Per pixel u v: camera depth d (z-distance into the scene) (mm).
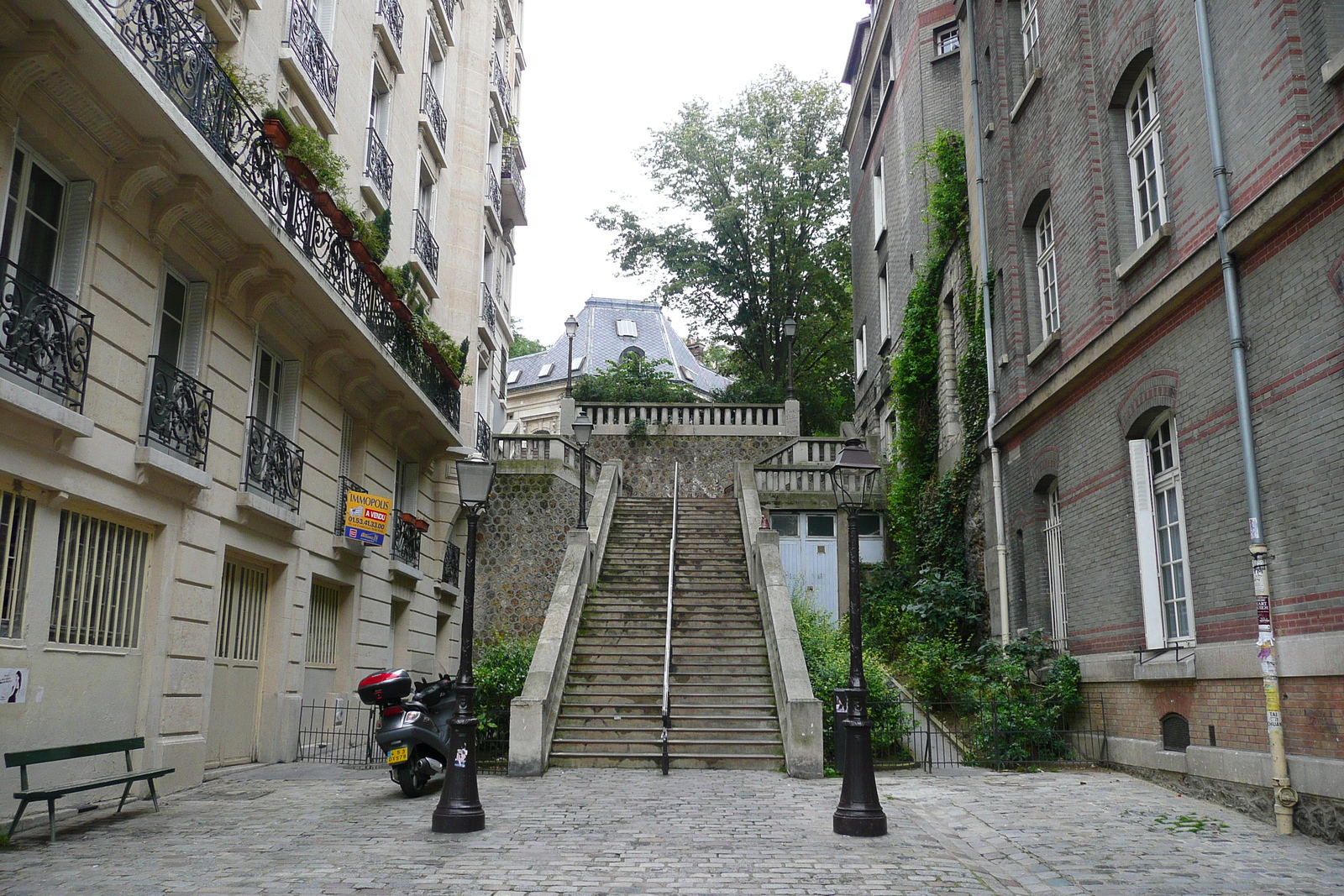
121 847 6539
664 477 24578
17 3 6574
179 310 9836
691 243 32375
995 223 15133
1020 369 13789
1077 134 11930
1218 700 8648
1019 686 11953
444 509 18891
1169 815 8117
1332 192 7070
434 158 19453
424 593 17906
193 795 8992
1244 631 8172
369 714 14477
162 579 9047
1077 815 8125
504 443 21203
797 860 6414
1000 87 14875
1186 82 9281
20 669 7203
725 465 24688
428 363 16312
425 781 9172
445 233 20016
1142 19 10312
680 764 10992
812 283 32344
